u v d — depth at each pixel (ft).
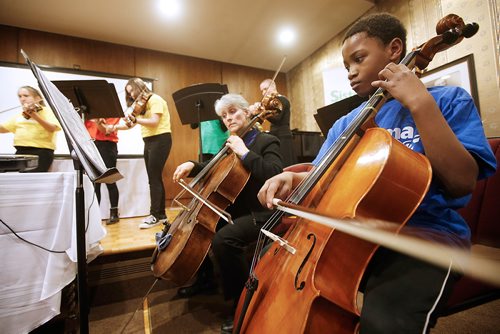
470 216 3.59
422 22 8.67
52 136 8.46
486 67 6.98
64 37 11.36
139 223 8.96
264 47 13.15
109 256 6.00
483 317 4.12
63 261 3.38
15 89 10.34
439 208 2.18
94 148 3.80
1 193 3.01
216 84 7.16
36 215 3.18
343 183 2.25
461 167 1.92
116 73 12.10
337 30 11.93
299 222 2.54
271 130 7.42
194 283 5.95
